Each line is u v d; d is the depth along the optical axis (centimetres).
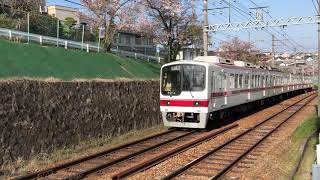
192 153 1341
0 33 1898
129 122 1852
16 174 1073
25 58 1638
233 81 2194
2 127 1176
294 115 2594
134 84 1947
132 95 1905
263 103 3219
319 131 1738
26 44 1747
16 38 1948
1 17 2234
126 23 2719
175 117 1852
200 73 1808
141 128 1952
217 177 1009
